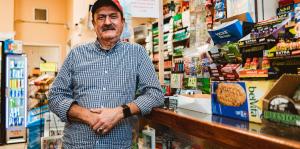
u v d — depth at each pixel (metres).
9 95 6.26
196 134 1.15
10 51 6.23
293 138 0.78
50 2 9.91
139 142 1.94
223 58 1.41
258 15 1.48
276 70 1.09
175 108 1.58
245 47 1.25
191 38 2.11
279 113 0.92
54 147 2.57
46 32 9.85
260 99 1.06
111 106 1.68
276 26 1.15
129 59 1.76
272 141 0.78
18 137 6.32
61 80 1.80
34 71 5.37
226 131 0.98
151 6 2.38
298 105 0.86
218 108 1.28
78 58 1.78
